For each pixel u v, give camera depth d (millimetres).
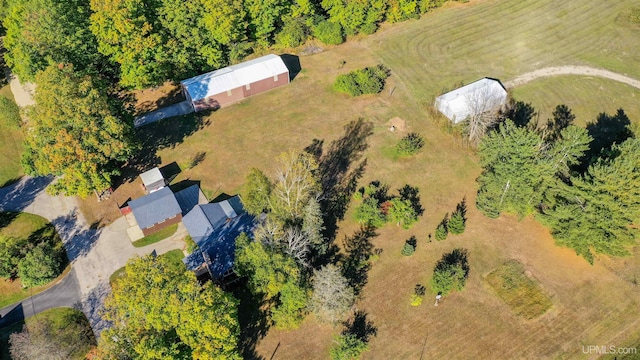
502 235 58688
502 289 53312
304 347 49094
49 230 60344
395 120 73750
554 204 55125
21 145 71750
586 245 53250
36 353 47594
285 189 53469
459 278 52594
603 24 90312
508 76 80062
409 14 92000
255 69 77625
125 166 67625
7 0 80875
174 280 43156
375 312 51656
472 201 62625
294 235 51188
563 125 70750
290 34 84500
